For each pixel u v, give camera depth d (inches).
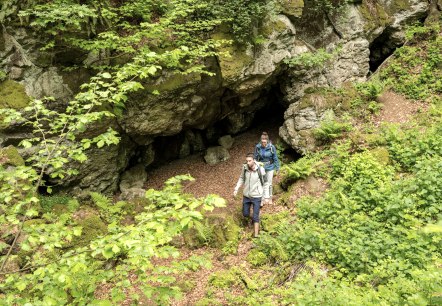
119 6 337.4
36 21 258.4
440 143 303.7
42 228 135.0
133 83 155.5
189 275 255.9
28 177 142.9
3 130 281.1
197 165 430.6
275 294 221.0
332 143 367.6
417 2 449.7
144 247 104.9
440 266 187.5
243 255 272.1
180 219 117.0
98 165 339.0
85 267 114.3
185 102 359.3
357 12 419.5
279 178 374.0
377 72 445.1
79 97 155.4
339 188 293.4
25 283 123.6
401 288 166.9
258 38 365.4
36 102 151.2
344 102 397.4
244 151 443.5
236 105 427.5
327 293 163.9
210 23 322.3
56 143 145.2
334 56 414.6
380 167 298.5
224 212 326.0
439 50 419.8
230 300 223.1
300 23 419.2
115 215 316.8
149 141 387.2
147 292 123.0
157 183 396.8
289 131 403.5
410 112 374.6
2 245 134.0
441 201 245.0
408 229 227.6
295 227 272.1
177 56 192.4
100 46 281.9
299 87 414.0
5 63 284.8
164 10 359.6
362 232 235.9
